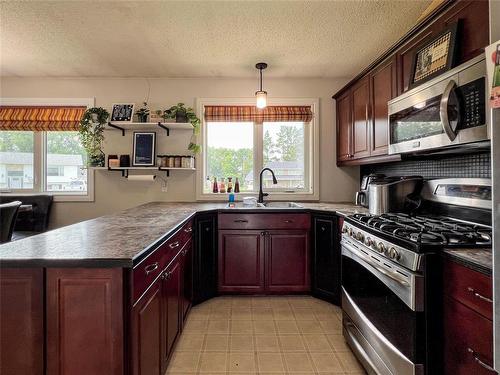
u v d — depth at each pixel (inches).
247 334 83.6
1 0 77.9
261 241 108.3
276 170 139.8
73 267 40.9
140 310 45.4
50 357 41.2
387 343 55.0
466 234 52.2
